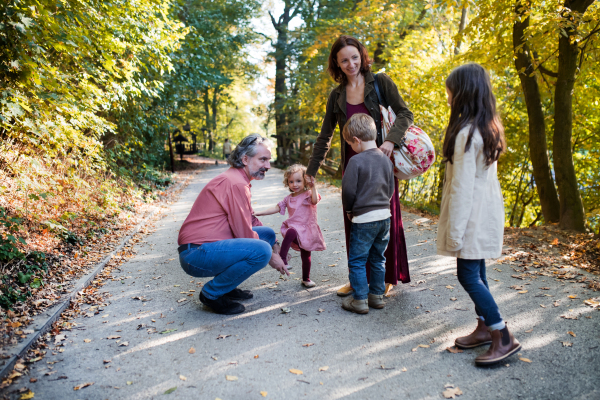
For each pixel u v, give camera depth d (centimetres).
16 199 493
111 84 670
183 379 238
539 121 750
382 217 307
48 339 285
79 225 552
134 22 704
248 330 300
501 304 329
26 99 466
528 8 666
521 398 210
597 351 249
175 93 1211
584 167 1104
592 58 746
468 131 234
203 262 312
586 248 507
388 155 315
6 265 357
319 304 345
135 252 528
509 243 544
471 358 251
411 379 232
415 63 1079
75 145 621
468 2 804
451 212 238
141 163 1093
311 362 254
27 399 215
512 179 1223
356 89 335
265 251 316
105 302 358
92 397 220
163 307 347
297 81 1695
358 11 1309
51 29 435
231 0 1850
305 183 372
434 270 426
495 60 797
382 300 333
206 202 320
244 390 226
